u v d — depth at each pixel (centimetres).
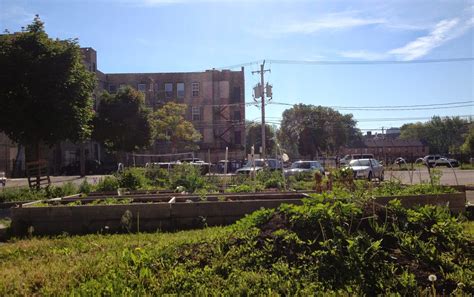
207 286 502
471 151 6656
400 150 9919
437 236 618
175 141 5516
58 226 991
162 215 1008
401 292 489
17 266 644
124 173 1811
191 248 602
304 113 7519
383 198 1051
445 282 515
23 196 1667
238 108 6612
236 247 593
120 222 993
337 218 622
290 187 1781
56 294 501
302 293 479
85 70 2153
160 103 6500
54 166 5078
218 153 6525
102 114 4644
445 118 11156
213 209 1023
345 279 519
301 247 581
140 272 527
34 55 1952
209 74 6625
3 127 1931
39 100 1914
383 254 562
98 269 572
